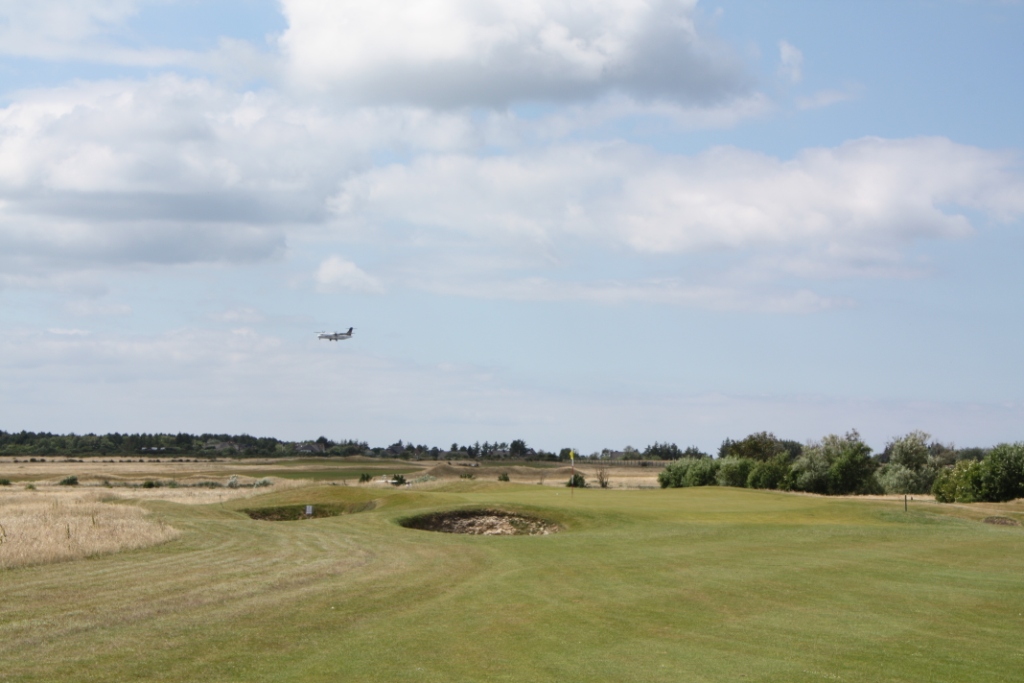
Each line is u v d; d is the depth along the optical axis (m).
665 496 56.03
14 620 17.55
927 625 18.39
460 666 15.04
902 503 50.19
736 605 20.47
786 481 92.56
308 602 20.22
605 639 17.09
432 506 44.22
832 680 14.27
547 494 57.22
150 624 17.53
